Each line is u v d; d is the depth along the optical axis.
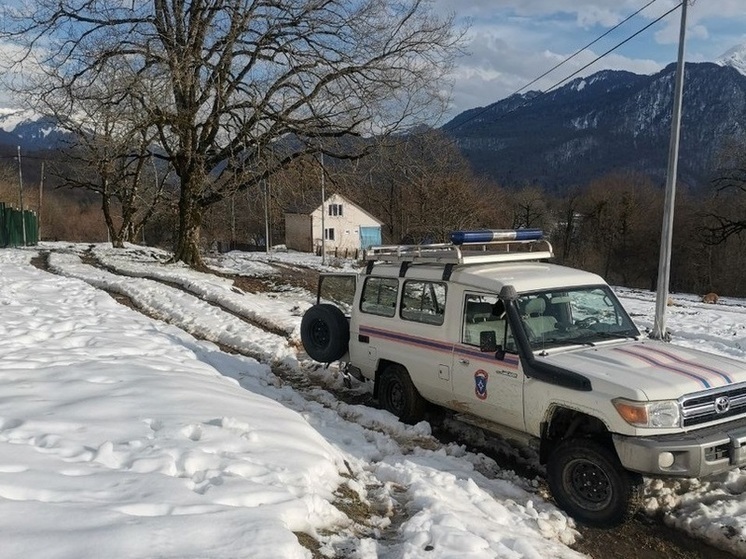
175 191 34.16
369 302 8.05
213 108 20.80
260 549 3.18
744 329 16.42
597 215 66.88
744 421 5.19
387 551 3.94
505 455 6.62
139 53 18.89
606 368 5.33
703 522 4.99
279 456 4.86
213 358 9.40
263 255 46.41
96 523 3.16
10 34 18.67
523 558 3.98
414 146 20.59
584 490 5.18
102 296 14.02
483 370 6.20
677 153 13.57
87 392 5.82
